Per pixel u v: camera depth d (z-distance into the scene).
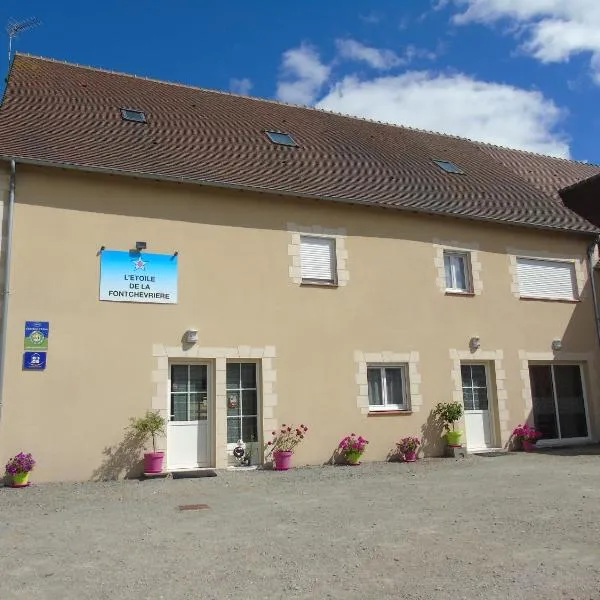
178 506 7.20
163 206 10.55
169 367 10.27
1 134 10.05
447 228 13.14
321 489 8.33
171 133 12.42
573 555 4.96
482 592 4.14
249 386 10.88
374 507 7.04
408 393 12.07
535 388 13.67
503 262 13.66
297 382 11.03
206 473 9.78
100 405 9.55
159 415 9.80
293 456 10.73
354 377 11.55
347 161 13.92
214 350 10.47
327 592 4.19
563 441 13.66
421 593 4.14
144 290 10.15
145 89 14.90
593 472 9.54
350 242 12.04
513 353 13.32
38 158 9.53
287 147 13.65
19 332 9.24
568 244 14.59
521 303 13.67
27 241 9.52
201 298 10.54
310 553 5.14
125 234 10.18
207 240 10.78
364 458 11.34
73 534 5.87
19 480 8.65
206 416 10.46
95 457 9.39
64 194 9.88
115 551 5.27
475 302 13.12
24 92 12.25
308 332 11.30
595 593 4.11
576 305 14.38
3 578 4.57
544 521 6.19
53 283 9.57
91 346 9.64
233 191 11.12
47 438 9.15
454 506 7.02
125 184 10.34
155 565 4.85
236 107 15.58
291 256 11.43
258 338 10.85
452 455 11.94
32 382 9.20
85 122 11.70
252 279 11.01
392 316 12.14
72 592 4.26
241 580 4.46
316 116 16.88
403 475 9.61
